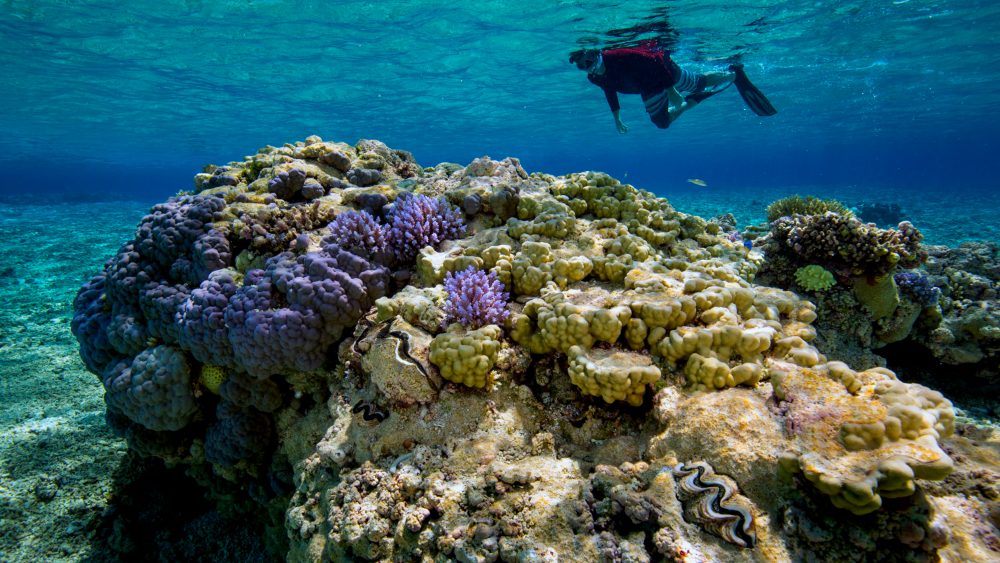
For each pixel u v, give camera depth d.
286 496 4.49
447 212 4.97
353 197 5.46
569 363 3.24
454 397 3.35
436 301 3.90
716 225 5.77
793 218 5.95
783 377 2.80
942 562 2.09
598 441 3.20
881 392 2.52
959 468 2.52
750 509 2.28
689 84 12.37
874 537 2.11
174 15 15.83
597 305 3.65
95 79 23.81
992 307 5.72
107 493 5.38
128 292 4.56
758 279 5.93
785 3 15.86
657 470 2.60
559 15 15.99
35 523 5.05
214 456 4.49
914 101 40.72
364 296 4.03
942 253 7.16
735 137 69.94
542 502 2.60
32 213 35.44
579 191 5.47
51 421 6.52
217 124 38.44
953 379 5.57
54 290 13.34
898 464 1.99
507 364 3.50
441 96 29.69
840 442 2.31
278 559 4.88
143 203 51.12
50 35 17.61
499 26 17.19
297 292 3.81
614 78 12.00
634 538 2.39
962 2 17.16
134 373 4.19
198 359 4.12
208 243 4.51
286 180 5.47
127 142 50.91
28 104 30.09
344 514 2.99
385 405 3.47
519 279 4.10
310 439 4.20
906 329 5.34
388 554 2.78
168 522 5.49
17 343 9.46
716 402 2.81
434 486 2.83
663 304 3.29
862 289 5.32
